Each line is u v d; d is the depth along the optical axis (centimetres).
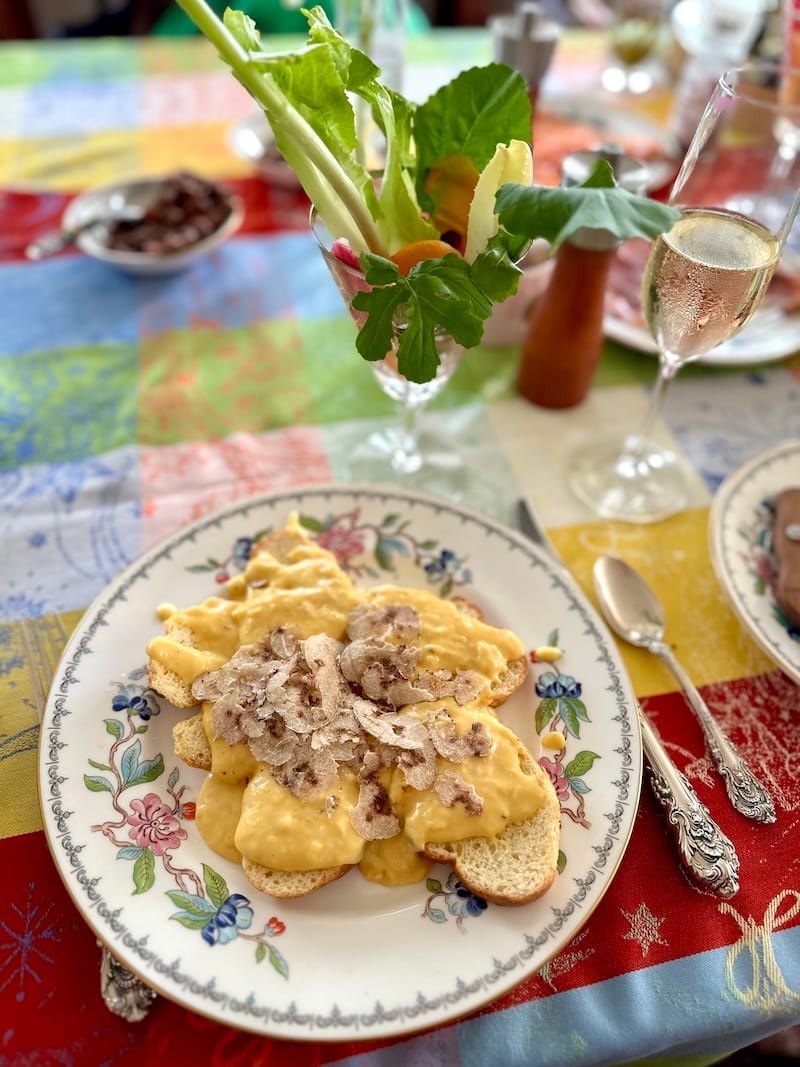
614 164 45
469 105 39
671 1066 33
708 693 40
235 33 33
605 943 32
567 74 85
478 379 57
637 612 43
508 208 31
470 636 38
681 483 50
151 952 29
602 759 35
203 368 57
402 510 45
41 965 31
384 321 34
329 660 36
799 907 33
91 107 78
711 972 31
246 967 29
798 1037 56
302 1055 29
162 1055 29
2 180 69
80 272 63
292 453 51
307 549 42
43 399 54
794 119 62
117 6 116
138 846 32
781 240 38
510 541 43
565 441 53
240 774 34
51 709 35
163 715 36
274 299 62
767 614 41
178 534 42
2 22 108
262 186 71
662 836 35
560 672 38
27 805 35
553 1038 29
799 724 39
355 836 32
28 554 45
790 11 61
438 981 29
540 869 31
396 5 64
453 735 34
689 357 44
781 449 48
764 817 35
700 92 69
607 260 47
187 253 61
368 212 37
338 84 34
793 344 58
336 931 30
